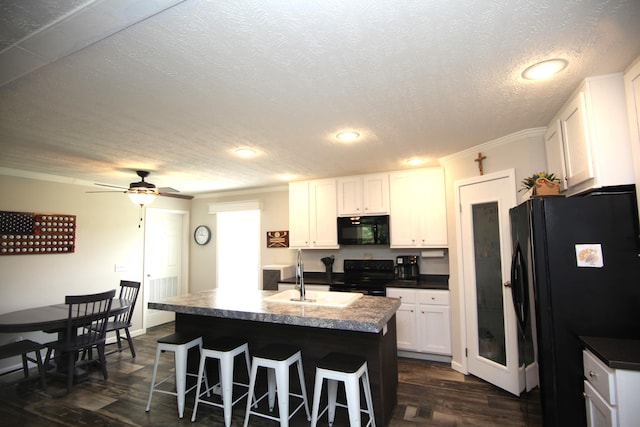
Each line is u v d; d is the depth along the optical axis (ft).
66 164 11.71
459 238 11.19
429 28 4.53
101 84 5.91
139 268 16.97
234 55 5.07
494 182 9.87
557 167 7.97
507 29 4.60
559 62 5.53
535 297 6.42
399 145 10.13
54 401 9.55
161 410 8.93
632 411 4.67
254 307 8.48
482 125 8.55
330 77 5.84
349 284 13.42
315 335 8.59
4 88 5.99
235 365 9.68
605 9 4.22
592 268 6.05
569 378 6.04
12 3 3.65
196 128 8.26
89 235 14.70
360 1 3.97
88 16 3.90
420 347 12.25
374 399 7.81
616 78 5.95
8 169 12.11
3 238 11.85
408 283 13.16
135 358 13.16
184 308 8.83
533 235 6.43
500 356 9.83
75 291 14.05
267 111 7.27
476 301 10.67
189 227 20.10
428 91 6.49
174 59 5.15
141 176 13.34
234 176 14.38
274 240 17.52
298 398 8.85
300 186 15.61
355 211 14.38
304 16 4.20
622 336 5.87
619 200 5.98
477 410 8.64
